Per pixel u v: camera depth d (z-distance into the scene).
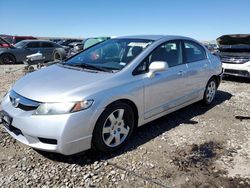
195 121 5.30
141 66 4.31
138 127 4.55
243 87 8.58
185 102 5.36
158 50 4.69
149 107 4.41
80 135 3.48
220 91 7.90
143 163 3.71
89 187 3.19
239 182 3.34
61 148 3.39
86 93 3.53
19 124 3.53
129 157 3.86
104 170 3.53
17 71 11.19
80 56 5.00
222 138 4.57
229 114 5.78
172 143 4.33
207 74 5.91
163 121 5.23
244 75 9.27
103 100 3.63
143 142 4.32
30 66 9.47
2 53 15.19
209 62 6.03
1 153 3.86
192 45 5.68
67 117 3.36
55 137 3.37
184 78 5.13
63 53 10.39
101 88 3.69
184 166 3.67
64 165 3.61
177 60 5.11
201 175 3.47
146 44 4.70
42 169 3.51
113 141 3.94
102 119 3.67
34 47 16.36
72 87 3.60
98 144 3.71
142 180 3.34
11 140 4.22
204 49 6.09
